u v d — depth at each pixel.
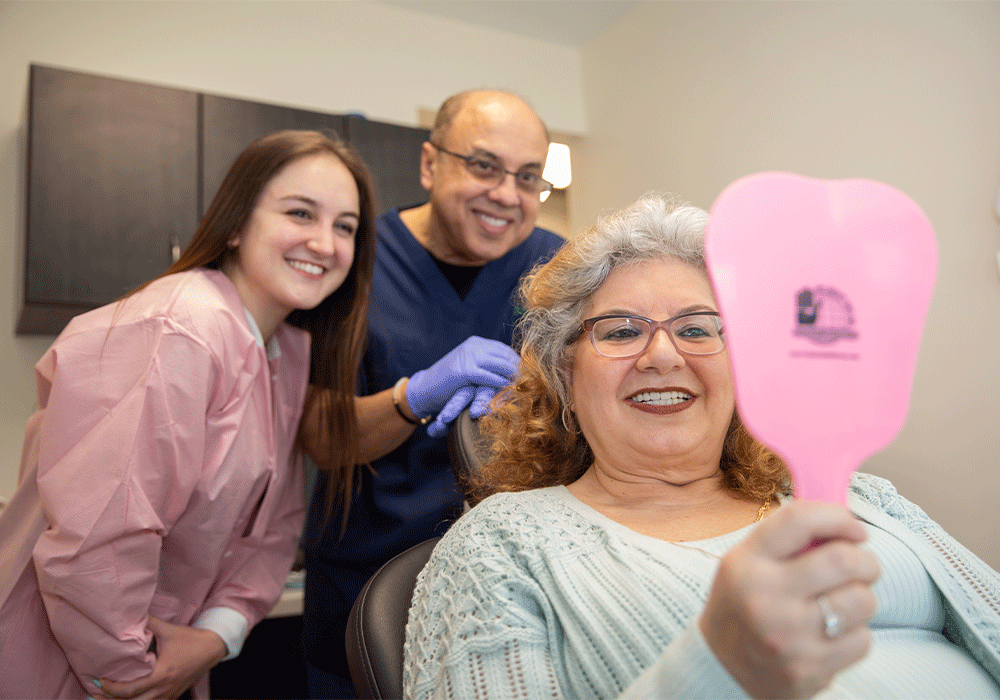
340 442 1.49
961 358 2.00
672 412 0.86
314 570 1.66
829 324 0.38
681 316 0.85
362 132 2.69
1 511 1.19
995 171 1.92
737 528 0.82
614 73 3.41
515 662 0.69
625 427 0.87
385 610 0.83
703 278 0.90
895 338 0.38
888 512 0.86
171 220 2.38
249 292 1.38
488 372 1.35
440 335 1.71
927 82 2.10
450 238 1.70
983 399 1.94
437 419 1.37
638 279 0.90
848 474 0.37
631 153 3.29
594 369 0.88
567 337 0.99
